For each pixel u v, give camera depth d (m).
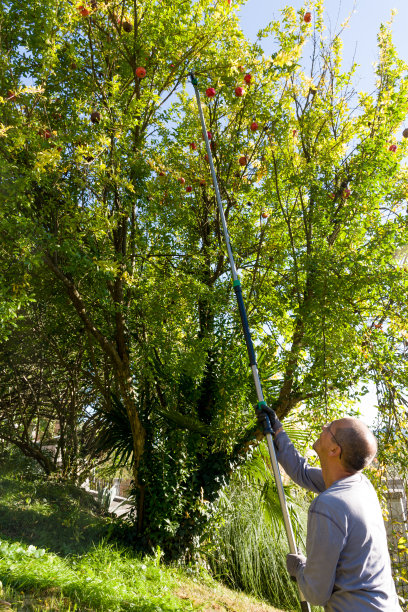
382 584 1.86
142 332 6.91
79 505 7.51
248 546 7.55
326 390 5.59
